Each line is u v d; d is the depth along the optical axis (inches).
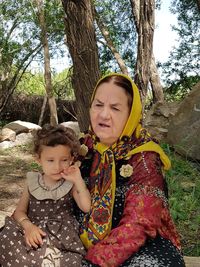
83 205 81.7
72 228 81.4
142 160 78.5
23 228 81.1
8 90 513.0
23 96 543.5
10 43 490.0
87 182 85.7
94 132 82.4
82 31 173.8
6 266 78.8
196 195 181.8
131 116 79.5
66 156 82.1
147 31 230.5
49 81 336.5
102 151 83.1
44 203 82.6
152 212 74.7
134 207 74.9
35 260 78.1
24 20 479.5
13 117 550.6
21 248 78.7
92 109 81.2
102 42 430.9
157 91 330.0
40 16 383.2
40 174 85.1
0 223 116.4
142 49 232.1
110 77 80.0
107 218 79.0
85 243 80.7
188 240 148.8
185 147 227.3
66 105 496.4
